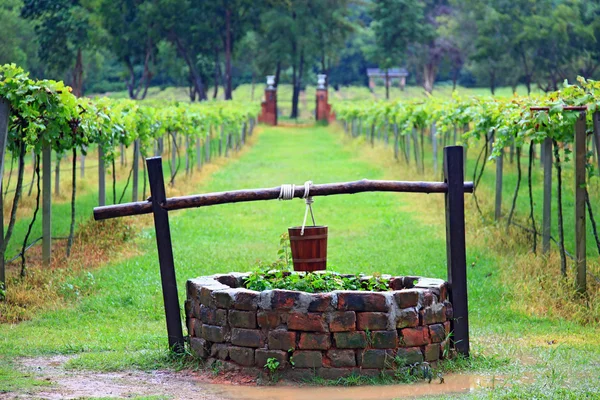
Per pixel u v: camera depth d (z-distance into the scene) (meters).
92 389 6.74
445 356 7.39
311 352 6.93
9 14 48.84
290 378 6.95
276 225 17.23
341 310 6.91
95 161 31.39
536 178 22.44
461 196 7.54
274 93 67.19
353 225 17.19
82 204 19.59
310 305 6.91
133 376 7.25
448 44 79.75
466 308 7.56
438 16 85.06
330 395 6.55
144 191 18.58
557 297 10.62
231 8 68.94
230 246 14.70
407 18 74.94
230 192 7.66
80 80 52.25
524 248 13.52
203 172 26.86
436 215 17.81
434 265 12.70
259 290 7.46
